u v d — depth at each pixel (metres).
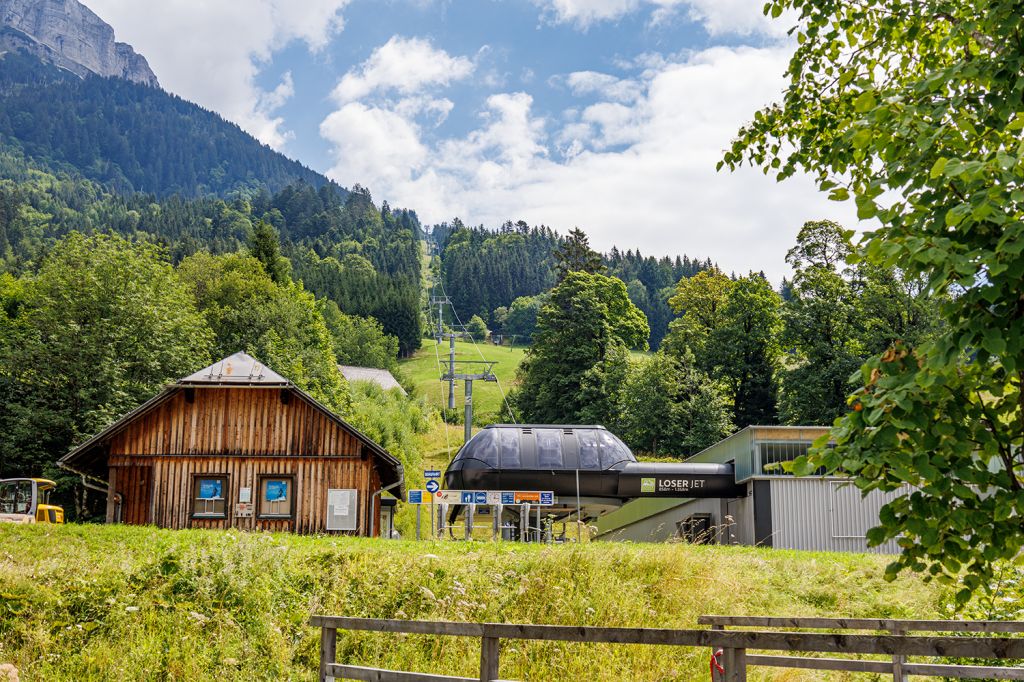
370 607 15.63
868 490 5.55
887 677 12.75
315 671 13.61
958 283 5.39
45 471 51.12
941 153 6.04
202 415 35.06
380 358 145.88
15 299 84.38
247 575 15.15
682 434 74.12
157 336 56.16
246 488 34.69
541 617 15.52
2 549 19.47
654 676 13.13
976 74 5.90
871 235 5.81
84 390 52.53
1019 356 5.27
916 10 7.82
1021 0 5.77
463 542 24.27
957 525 5.44
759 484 35.41
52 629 13.30
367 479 34.88
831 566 20.56
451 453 75.88
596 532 53.75
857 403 5.69
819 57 8.98
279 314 82.69
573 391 86.12
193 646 13.10
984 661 12.59
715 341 81.62
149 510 34.53
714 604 16.73
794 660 9.95
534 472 37.22
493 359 171.00
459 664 13.57
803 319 64.81
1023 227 5.10
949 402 5.55
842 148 6.68
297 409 35.19
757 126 9.41
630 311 95.94
